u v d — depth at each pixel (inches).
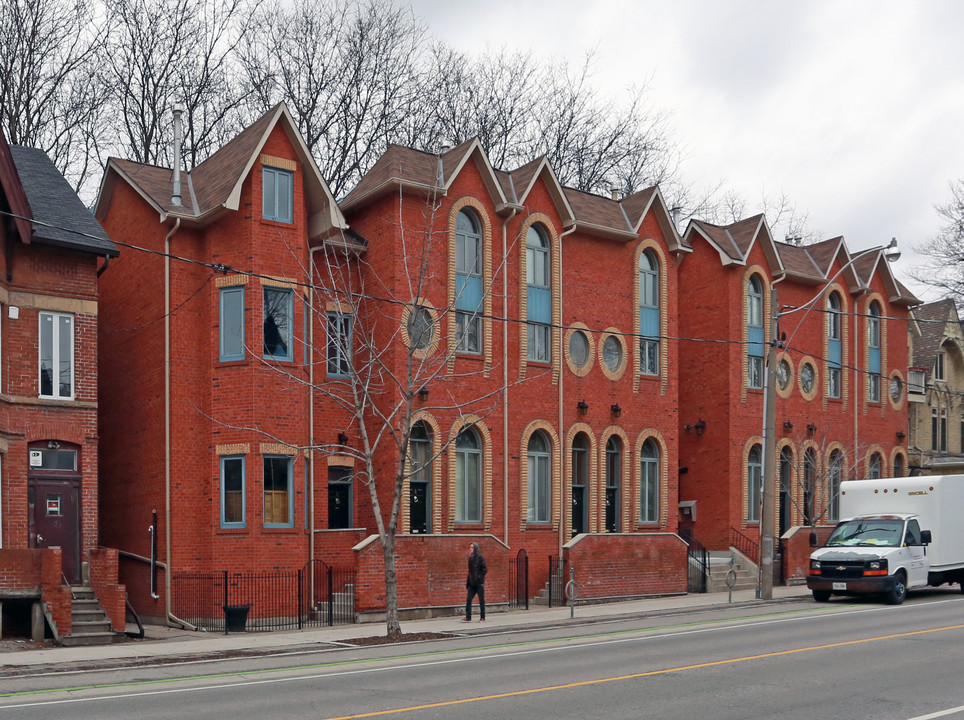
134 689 542.9
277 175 1013.8
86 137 1461.6
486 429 1125.7
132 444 1048.8
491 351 1135.6
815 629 789.2
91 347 949.8
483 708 467.2
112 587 842.8
